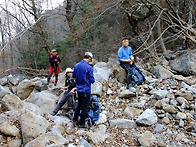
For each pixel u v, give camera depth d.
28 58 12.19
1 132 3.29
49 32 13.57
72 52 13.31
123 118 4.38
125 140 3.72
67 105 4.82
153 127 4.01
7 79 7.11
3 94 4.92
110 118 4.45
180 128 3.88
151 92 5.11
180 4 10.05
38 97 5.34
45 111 4.74
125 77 5.95
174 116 4.20
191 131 3.76
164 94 4.70
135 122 4.16
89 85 3.95
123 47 5.65
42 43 13.01
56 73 6.90
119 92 5.34
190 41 7.49
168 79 5.82
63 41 13.79
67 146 3.16
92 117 4.21
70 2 11.47
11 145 3.20
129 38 11.06
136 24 8.24
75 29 11.45
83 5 11.60
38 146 2.94
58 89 5.90
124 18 11.59
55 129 3.68
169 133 3.78
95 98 4.39
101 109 4.82
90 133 3.80
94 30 12.72
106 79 5.93
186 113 4.17
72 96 4.60
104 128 4.06
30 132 3.32
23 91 6.47
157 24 9.21
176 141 3.56
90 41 13.10
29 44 11.89
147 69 7.21
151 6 7.08
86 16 9.90
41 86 6.67
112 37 12.54
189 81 5.50
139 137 3.64
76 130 4.00
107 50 12.34
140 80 5.57
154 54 8.16
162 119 4.17
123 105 4.86
